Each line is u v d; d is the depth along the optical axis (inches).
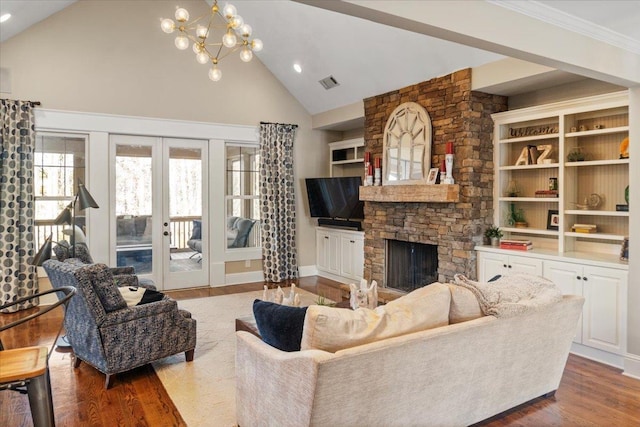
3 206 195.5
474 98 182.7
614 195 157.8
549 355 109.9
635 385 123.7
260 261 272.2
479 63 176.2
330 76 239.0
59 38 209.2
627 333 132.6
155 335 128.7
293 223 277.9
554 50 108.9
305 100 275.7
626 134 153.3
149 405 111.8
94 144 219.0
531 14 103.4
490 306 95.3
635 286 130.6
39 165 208.7
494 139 188.2
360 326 79.8
